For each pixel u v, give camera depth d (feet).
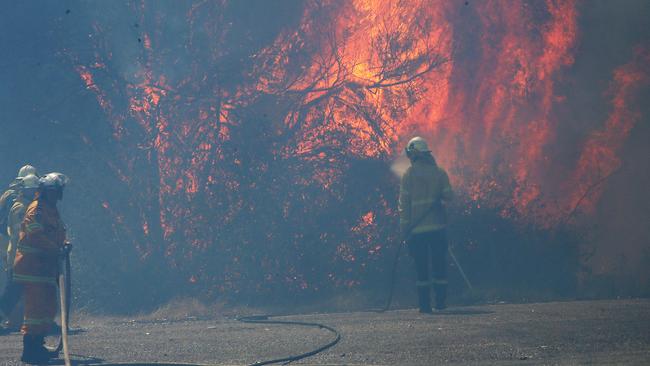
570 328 37.63
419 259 50.75
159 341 39.63
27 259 34.17
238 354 33.63
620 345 31.76
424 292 50.34
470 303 57.52
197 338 40.29
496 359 29.48
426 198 51.11
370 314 51.19
